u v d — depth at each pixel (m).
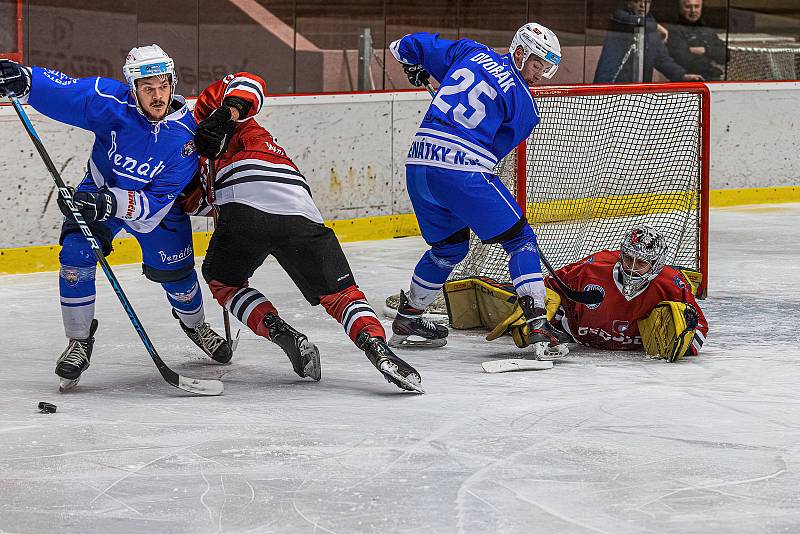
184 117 7.79
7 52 15.38
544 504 5.67
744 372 8.51
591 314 9.09
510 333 9.78
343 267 7.88
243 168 7.78
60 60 15.87
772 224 17.09
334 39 17.58
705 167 11.73
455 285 9.99
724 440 6.77
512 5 18.72
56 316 10.62
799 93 19.77
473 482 5.98
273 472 6.13
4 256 12.94
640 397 7.76
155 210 7.64
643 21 19.52
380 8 17.70
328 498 5.73
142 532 5.30
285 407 7.46
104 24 16.12
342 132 15.72
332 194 15.73
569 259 12.45
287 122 15.23
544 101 15.46
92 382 8.16
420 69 9.44
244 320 8.03
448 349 9.39
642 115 16.39
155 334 9.80
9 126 12.82
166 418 7.19
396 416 7.24
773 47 20.64
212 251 7.93
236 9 17.00
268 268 13.41
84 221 7.51
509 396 7.76
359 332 7.77
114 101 7.49
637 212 13.80
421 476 6.07
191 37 16.80
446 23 18.23
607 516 5.51
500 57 8.87
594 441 6.73
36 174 13.06
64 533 5.29
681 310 8.70
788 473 6.16
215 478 6.04
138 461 6.32
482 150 8.67
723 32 20.11
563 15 19.09
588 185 15.99
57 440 6.71
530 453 6.48
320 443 6.65
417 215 9.13
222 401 7.62
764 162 19.61
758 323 10.34
